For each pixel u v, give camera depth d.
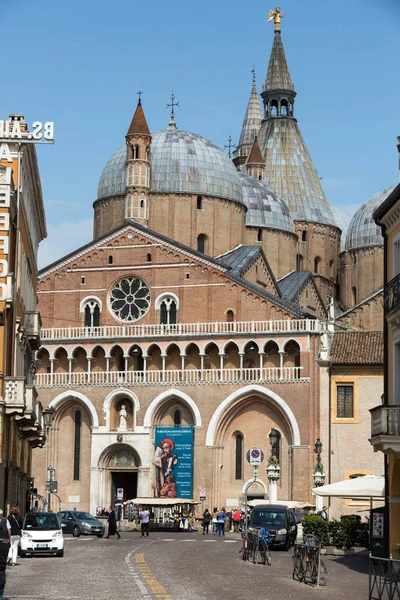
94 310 120.31
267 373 110.94
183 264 117.44
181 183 129.25
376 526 55.31
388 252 55.16
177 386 113.88
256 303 114.25
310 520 66.31
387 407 48.41
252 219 138.62
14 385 61.84
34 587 38.78
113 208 132.25
